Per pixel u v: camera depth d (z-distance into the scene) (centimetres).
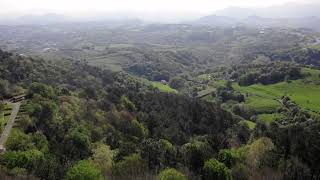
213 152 5966
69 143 5859
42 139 5716
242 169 5125
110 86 13362
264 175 5009
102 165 5241
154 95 12781
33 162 4597
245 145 7256
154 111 10625
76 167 4341
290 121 11506
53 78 12531
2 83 8838
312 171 5119
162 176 4516
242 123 10812
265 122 10719
